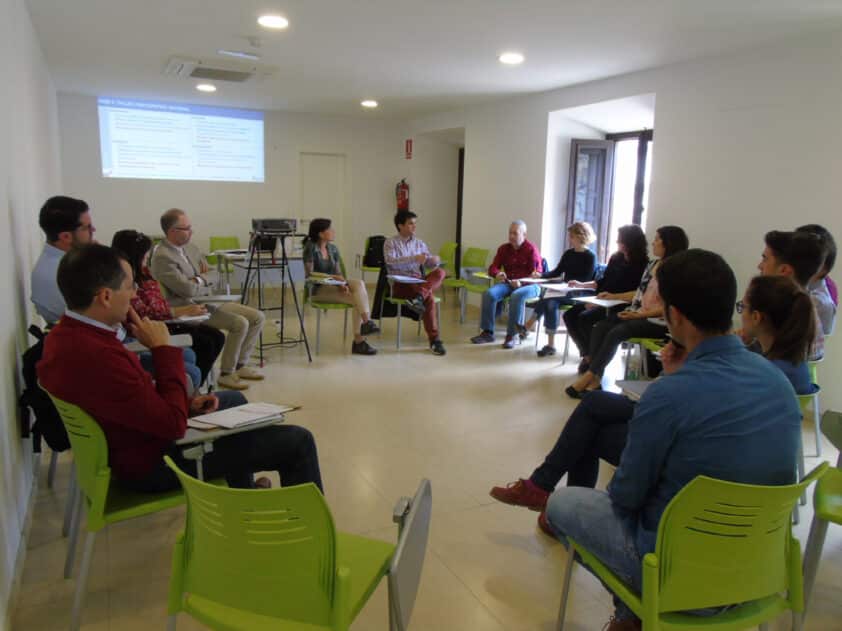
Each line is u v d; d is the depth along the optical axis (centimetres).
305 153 817
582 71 493
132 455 164
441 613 184
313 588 117
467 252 699
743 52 411
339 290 491
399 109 734
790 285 215
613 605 189
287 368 452
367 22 378
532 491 209
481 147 689
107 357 155
